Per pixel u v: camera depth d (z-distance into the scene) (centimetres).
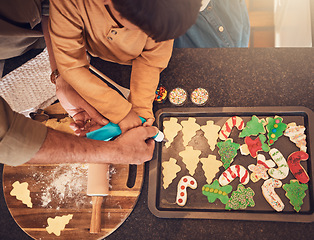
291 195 115
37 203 125
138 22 75
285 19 232
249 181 119
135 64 124
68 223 121
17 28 123
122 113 111
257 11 274
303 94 127
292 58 133
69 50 107
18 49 137
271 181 117
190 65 137
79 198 124
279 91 129
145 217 120
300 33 191
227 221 116
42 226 122
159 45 116
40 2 130
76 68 110
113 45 118
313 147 120
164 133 128
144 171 125
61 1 101
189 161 123
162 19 73
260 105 128
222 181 119
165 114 131
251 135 125
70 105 122
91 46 125
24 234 123
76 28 106
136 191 122
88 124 121
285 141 122
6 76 141
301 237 111
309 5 174
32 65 142
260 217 113
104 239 120
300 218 112
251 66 134
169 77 136
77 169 128
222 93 131
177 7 73
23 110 135
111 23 106
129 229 120
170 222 118
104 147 101
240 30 177
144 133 109
